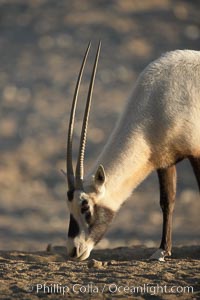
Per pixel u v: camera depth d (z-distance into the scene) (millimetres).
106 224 35875
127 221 112688
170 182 37812
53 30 191125
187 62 37469
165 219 37688
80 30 190125
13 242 98562
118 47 183250
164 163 37188
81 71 35844
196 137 36812
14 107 160375
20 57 179875
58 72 172625
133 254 39938
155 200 125188
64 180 136000
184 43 190375
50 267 34688
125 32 190250
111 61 177000
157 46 186500
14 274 33188
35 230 108062
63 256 39125
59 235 105750
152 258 37094
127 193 36750
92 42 185250
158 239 99562
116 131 37094
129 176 36562
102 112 154250
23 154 144000
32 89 166750
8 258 38188
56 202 126438
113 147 36688
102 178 35375
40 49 183000
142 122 36750
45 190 131750
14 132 151875
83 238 35250
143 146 36688
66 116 154625
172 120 36562
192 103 36750
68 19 196000
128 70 174125
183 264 35219
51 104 160500
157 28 195500
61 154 143125
